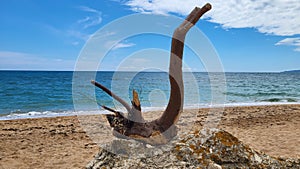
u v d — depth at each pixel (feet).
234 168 11.06
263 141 30.53
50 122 43.57
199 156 11.27
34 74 296.71
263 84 177.99
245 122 42.37
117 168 11.03
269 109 58.08
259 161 11.57
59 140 31.40
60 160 24.14
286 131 35.83
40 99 87.40
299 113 52.29
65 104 74.74
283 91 127.54
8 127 39.40
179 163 10.95
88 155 25.55
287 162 12.03
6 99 88.99
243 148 11.78
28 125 40.93
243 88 145.59
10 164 23.32
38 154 26.05
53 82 173.47
